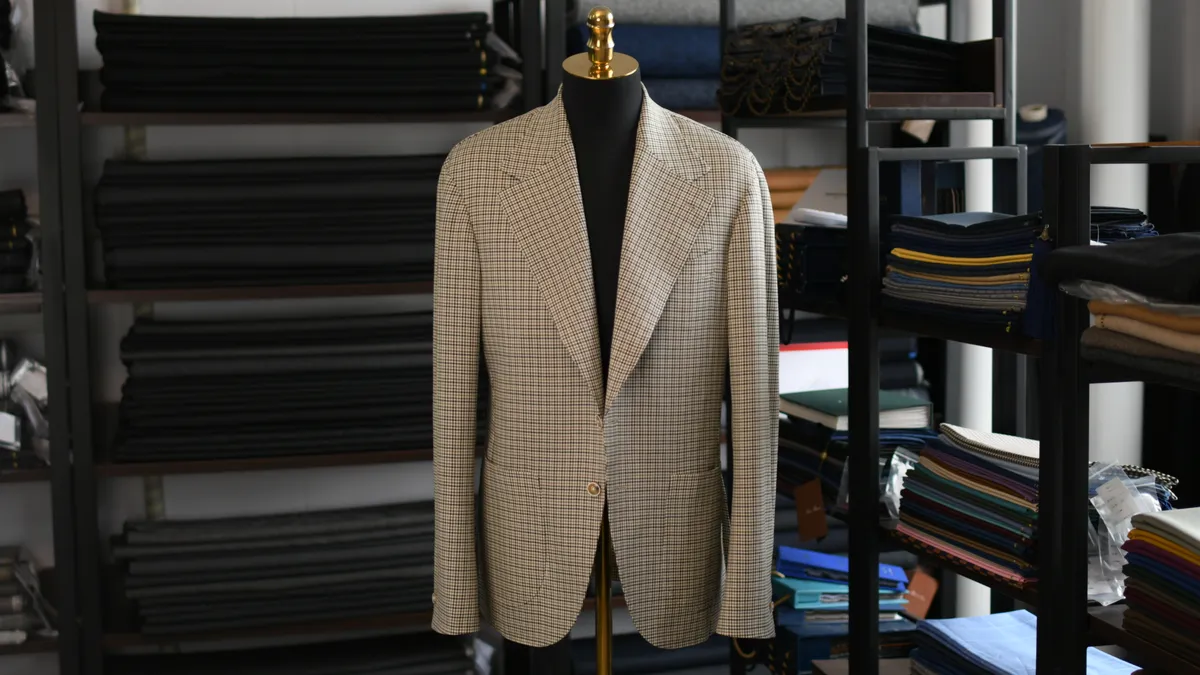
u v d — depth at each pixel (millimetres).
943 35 3207
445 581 1775
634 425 1724
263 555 2668
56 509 2508
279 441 2656
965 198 2867
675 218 1708
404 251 2678
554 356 1692
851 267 2043
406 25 2582
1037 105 2904
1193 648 1382
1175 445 2814
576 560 1711
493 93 2689
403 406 2727
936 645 1969
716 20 2797
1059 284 1485
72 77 2430
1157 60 2998
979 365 2893
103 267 2895
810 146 3191
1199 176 2818
